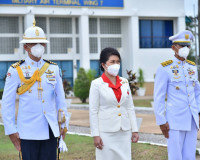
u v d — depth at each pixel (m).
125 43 26.98
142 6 26.36
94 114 4.24
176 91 4.86
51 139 4.20
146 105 17.94
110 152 4.21
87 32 25.28
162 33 27.58
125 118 4.27
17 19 24.69
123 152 4.26
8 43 24.59
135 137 4.36
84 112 14.64
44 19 25.20
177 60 4.96
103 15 25.62
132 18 26.12
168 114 4.88
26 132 4.07
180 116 4.82
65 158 6.55
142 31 27.16
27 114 4.11
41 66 4.22
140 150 7.02
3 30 24.45
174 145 4.83
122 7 25.86
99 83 4.25
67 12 24.72
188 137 4.91
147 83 26.48
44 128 4.11
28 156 4.09
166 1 26.88
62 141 4.24
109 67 4.15
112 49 4.23
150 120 11.87
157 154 6.70
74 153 6.92
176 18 27.53
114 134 4.22
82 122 11.59
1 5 23.41
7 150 7.31
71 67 26.14
